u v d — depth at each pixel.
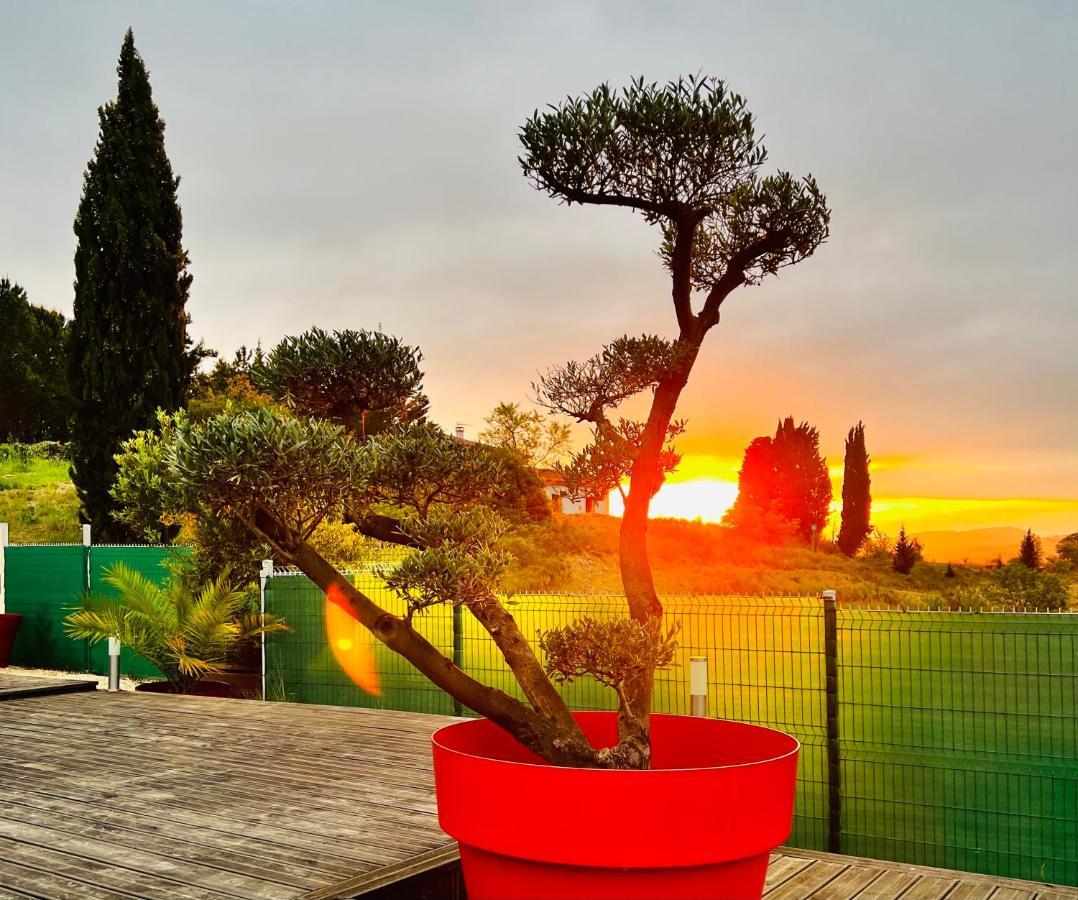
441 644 7.91
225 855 3.69
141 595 9.56
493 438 18.12
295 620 9.19
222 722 6.85
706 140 3.02
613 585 16.86
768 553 25.83
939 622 5.63
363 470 2.85
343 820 4.21
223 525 3.03
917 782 5.58
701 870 2.44
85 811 4.38
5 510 23.95
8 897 3.23
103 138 16.48
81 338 16.06
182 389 16.80
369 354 3.50
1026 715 5.30
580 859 2.39
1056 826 5.13
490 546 2.95
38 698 8.08
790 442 41.22
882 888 3.76
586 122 3.01
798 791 5.94
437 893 3.59
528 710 2.87
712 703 6.29
